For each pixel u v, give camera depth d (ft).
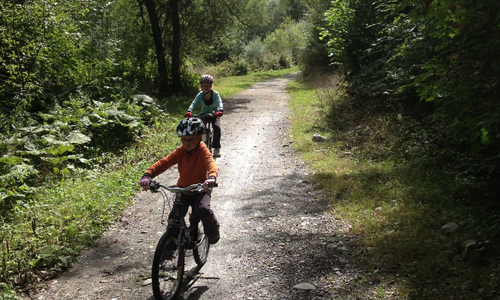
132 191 23.53
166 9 70.13
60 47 40.65
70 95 38.17
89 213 19.79
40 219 18.95
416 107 31.60
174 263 12.59
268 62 150.92
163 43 72.49
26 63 36.76
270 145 34.58
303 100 56.65
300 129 38.52
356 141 30.81
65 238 17.13
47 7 36.42
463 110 16.62
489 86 16.96
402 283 12.59
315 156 29.43
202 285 13.75
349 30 41.11
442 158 23.75
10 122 30.58
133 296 13.21
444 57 20.71
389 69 34.83
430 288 12.14
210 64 126.52
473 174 20.04
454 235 15.05
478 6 16.84
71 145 27.63
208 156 13.03
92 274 14.82
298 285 13.20
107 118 34.12
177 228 12.48
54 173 25.93
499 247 13.69
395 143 27.61
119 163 29.19
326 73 80.89
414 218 16.98
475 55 18.26
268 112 51.80
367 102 36.76
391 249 14.71
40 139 27.99
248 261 15.23
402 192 20.10
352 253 15.01
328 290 12.82
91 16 53.62
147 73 68.64
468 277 12.36
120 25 66.85
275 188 23.65
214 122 24.84
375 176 23.39
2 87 33.86
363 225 17.20
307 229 17.65
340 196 21.18
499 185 18.35
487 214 16.26
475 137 14.83
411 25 31.86
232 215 20.02
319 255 15.19
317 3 89.25
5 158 23.73
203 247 15.12
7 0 35.17
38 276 14.44
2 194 20.52
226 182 25.45
